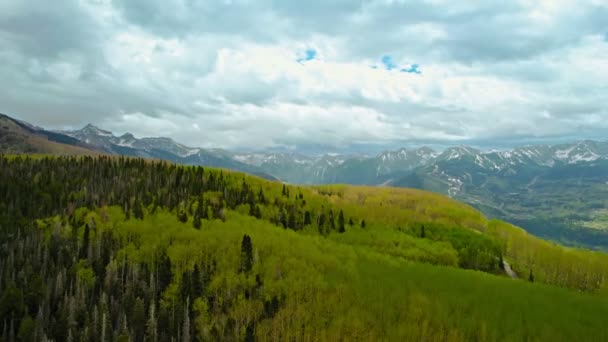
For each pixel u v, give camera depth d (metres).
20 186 181.00
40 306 98.00
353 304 92.31
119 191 177.75
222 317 94.69
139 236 135.50
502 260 161.50
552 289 106.19
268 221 163.75
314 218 180.62
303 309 91.19
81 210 157.50
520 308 90.12
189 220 148.00
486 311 87.25
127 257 121.50
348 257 125.50
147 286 108.00
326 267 113.94
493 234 190.12
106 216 149.50
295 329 86.50
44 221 152.12
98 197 172.00
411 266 121.50
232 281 104.94
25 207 163.25
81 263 119.81
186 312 90.44
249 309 93.75
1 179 190.25
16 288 99.25
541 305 92.44
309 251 123.88
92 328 92.88
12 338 89.94
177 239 129.50
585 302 96.50
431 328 80.19
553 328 80.38
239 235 130.88
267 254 119.44
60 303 100.62
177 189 184.88
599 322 84.25
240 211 171.75
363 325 83.38
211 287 104.50
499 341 76.62
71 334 89.62
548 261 160.75
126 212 151.62
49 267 119.19
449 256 148.00
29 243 130.00
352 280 105.19
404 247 153.38
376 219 189.50
